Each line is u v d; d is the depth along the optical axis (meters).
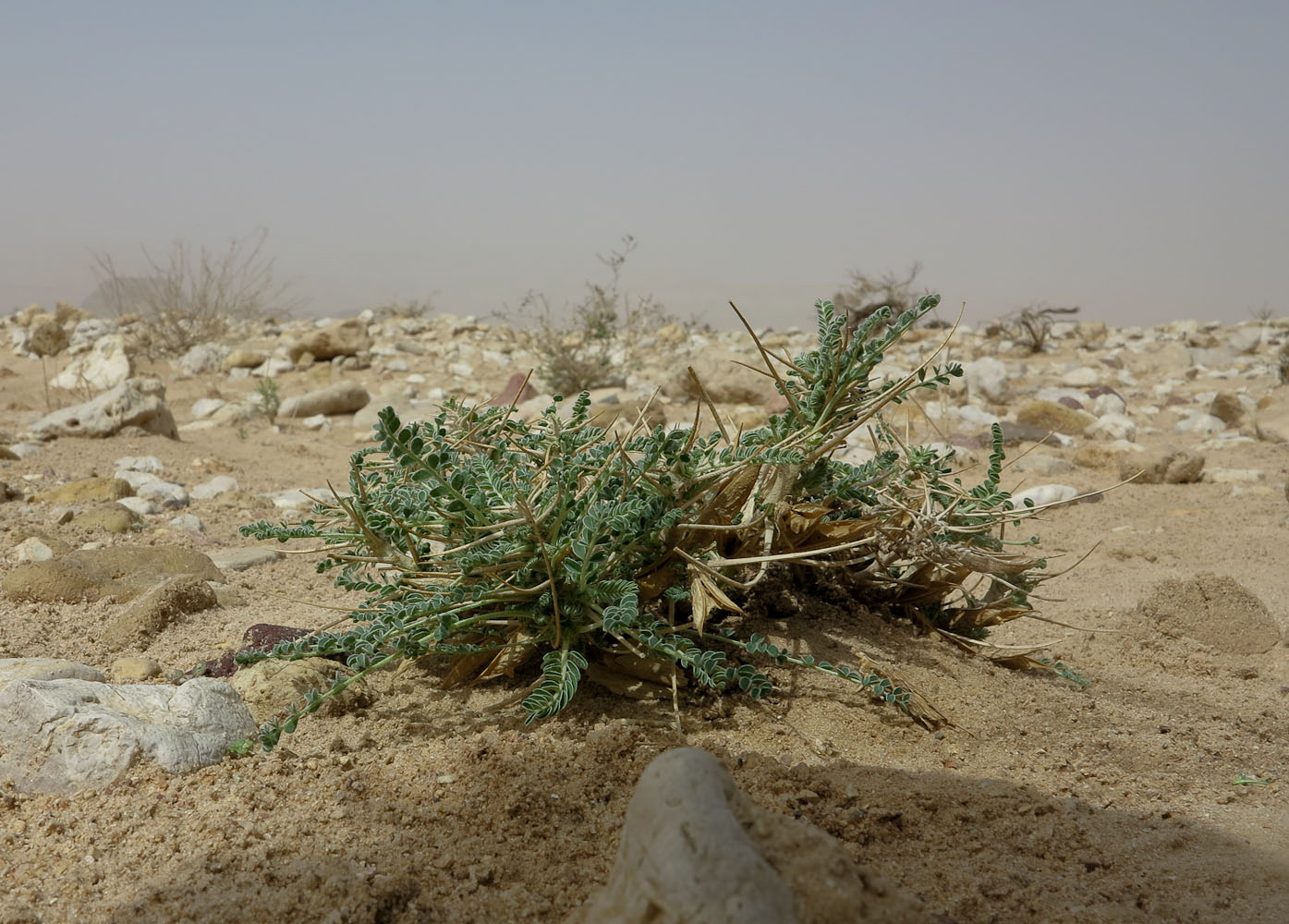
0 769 0.55
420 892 0.47
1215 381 2.65
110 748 0.55
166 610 0.78
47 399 2.34
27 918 0.45
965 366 2.67
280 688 0.63
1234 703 0.76
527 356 2.95
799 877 0.36
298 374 2.78
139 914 0.45
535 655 0.67
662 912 0.35
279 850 0.50
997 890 0.48
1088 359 2.96
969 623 0.77
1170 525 1.33
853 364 0.69
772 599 0.73
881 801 0.54
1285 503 1.43
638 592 0.63
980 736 0.64
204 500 1.32
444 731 0.61
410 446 0.56
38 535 1.00
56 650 0.74
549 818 0.53
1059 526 1.33
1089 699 0.72
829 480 0.73
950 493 0.75
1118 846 0.52
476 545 0.62
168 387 2.62
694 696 0.64
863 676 0.62
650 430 0.69
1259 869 0.50
